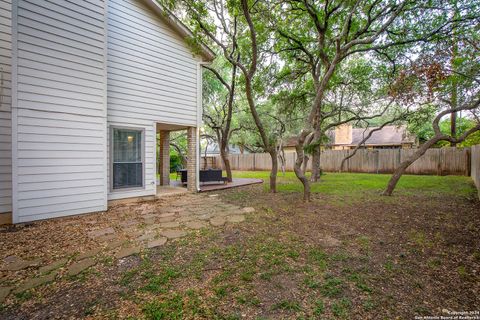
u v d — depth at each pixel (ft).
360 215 16.11
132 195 20.70
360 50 20.03
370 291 7.36
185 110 24.88
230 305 6.70
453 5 17.79
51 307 6.63
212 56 26.73
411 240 11.59
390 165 46.19
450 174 40.60
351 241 11.49
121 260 9.45
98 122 17.10
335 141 70.23
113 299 6.97
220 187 28.48
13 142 13.64
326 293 7.25
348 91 35.19
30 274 8.39
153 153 22.31
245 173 53.98
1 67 14.65
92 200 16.76
